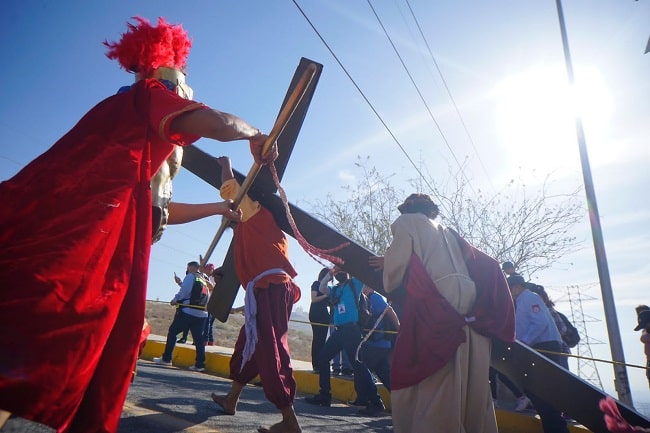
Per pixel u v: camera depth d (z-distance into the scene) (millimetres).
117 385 1487
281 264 3916
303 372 8531
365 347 6750
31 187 1539
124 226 1611
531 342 6258
